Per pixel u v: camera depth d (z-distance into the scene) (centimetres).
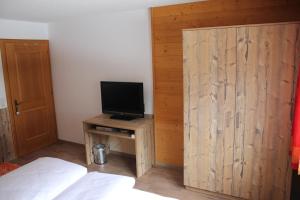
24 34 424
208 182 298
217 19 306
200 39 270
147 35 359
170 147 368
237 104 264
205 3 308
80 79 441
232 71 261
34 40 437
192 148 299
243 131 267
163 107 361
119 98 378
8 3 291
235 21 296
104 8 343
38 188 192
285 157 251
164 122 364
